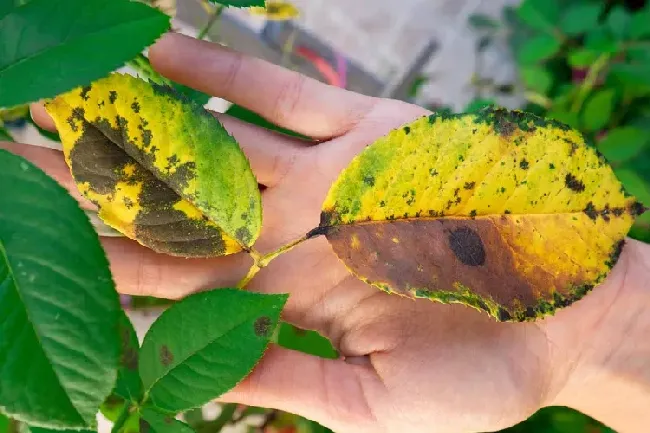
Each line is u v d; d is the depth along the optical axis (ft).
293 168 0.96
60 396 0.58
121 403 0.77
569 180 0.78
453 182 0.77
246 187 0.75
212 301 0.74
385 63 1.86
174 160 0.74
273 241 0.95
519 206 0.79
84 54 0.59
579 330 0.98
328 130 0.98
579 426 1.19
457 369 0.92
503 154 0.77
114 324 0.59
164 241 0.77
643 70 1.36
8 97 0.58
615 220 0.80
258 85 0.95
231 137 0.74
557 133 0.77
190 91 0.96
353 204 0.77
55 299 0.58
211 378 0.73
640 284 1.00
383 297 0.95
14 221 0.58
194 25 1.14
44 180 0.59
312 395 0.91
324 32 1.84
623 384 1.00
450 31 1.93
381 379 0.93
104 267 0.59
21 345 0.58
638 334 0.99
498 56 1.91
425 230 0.78
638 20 1.36
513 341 0.95
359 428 0.91
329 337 0.99
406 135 0.76
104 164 0.74
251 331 0.73
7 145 0.83
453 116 0.76
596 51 1.35
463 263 0.78
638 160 1.40
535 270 0.79
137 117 0.73
